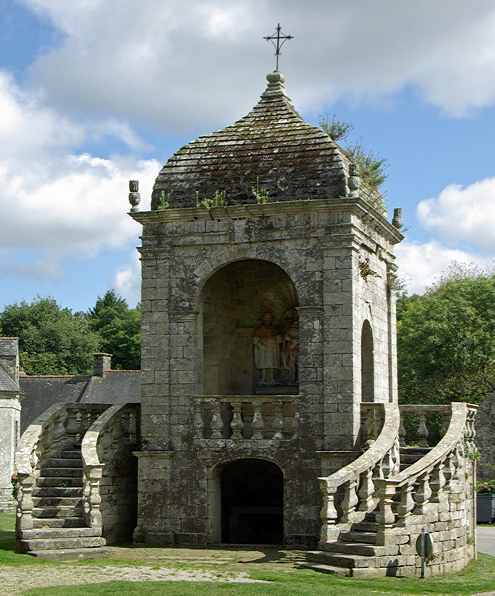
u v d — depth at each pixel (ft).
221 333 81.61
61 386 176.86
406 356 158.10
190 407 73.67
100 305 289.94
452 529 67.05
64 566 59.67
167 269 75.31
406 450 75.56
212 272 74.43
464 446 73.41
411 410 76.38
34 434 71.46
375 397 78.69
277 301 84.58
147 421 74.28
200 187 75.10
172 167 76.48
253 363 84.38
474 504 76.59
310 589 52.06
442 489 66.39
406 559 61.00
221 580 54.80
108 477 73.61
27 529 65.36
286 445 71.51
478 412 152.15
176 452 73.46
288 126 76.38
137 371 174.09
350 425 69.97
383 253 81.05
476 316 157.99
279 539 82.64
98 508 67.26
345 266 71.31
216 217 74.23
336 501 69.31
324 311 71.36
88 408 79.61
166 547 71.46
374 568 59.36
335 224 71.67
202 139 77.41
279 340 83.92
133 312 272.51
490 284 162.61
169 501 73.10
